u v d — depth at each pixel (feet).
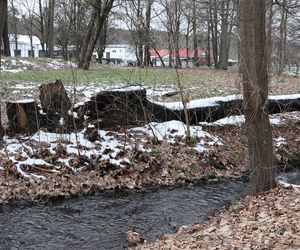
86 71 86.28
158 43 46.16
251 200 26.17
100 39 141.90
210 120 43.57
